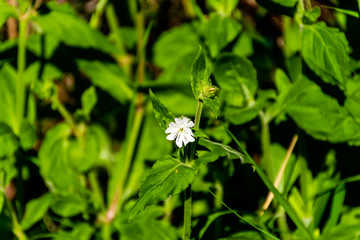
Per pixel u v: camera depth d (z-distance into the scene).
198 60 0.95
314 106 1.09
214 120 1.17
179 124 0.95
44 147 1.19
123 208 1.18
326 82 1.07
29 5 1.15
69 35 1.17
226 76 1.10
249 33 1.21
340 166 1.11
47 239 1.17
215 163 1.12
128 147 1.20
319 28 1.05
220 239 1.05
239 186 1.17
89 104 1.21
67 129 1.20
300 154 1.10
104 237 1.15
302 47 1.06
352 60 1.11
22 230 1.14
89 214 1.17
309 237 1.00
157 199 0.95
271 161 1.11
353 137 1.08
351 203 1.10
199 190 1.13
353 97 1.07
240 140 1.15
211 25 1.14
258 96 1.12
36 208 1.14
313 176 1.12
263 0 1.07
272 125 1.14
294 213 1.00
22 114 1.17
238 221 1.09
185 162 0.97
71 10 1.19
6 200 1.14
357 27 1.13
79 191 1.19
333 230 1.07
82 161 1.19
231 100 1.11
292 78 1.13
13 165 1.15
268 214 1.09
